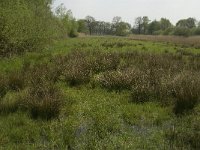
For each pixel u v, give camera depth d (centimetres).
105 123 583
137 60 1381
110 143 501
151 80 865
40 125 587
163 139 530
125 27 10800
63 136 534
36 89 759
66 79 940
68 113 650
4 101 692
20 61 1316
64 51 1897
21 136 534
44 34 1858
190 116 636
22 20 1531
